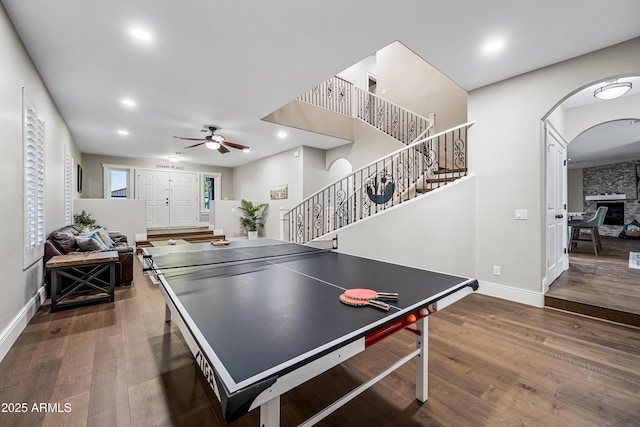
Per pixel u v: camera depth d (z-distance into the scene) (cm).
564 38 257
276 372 80
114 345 232
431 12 225
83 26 239
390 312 124
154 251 290
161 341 239
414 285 166
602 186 998
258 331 105
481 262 355
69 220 512
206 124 505
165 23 237
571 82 291
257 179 855
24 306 268
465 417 153
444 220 380
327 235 485
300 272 199
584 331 254
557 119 400
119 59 292
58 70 310
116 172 830
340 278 182
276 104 414
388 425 148
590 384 181
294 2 214
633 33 249
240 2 214
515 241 329
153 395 170
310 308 129
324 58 295
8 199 226
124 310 313
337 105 666
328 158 707
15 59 241
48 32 246
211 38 259
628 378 186
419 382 166
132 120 480
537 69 313
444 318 284
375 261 240
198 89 364
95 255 350
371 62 911
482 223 354
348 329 108
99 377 188
